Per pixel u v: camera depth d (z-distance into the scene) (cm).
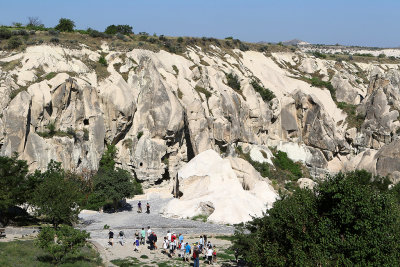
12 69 6800
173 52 9456
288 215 2623
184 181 6169
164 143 7250
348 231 2489
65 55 7619
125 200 6319
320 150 9019
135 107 7238
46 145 6094
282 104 9312
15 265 2933
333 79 10975
